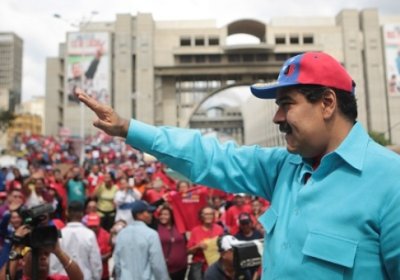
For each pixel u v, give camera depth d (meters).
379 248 1.58
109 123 2.01
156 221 7.21
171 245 7.11
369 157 1.66
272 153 2.10
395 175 1.59
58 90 79.06
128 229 5.90
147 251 5.77
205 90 81.19
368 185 1.61
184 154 2.04
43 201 9.91
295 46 75.69
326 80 1.71
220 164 2.08
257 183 2.09
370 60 73.00
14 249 3.78
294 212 1.74
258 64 76.62
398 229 1.54
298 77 1.73
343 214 1.60
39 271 3.82
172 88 77.50
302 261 1.63
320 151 1.79
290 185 1.90
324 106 1.74
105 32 72.62
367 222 1.57
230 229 9.69
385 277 1.59
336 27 75.88
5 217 6.02
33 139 50.94
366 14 74.56
